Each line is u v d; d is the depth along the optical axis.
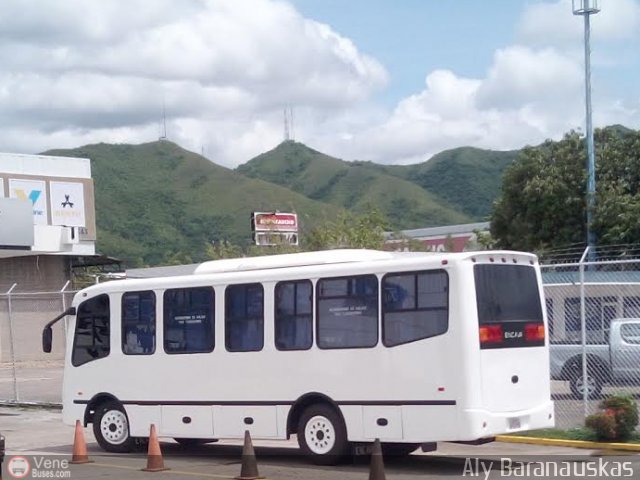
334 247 44.62
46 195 46.88
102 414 16.67
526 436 16.11
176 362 15.79
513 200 42.34
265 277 14.92
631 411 15.38
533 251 40.28
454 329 13.09
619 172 40.47
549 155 42.09
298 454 15.85
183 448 17.14
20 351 42.06
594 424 15.37
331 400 14.07
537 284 14.20
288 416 14.52
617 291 20.98
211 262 16.19
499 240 43.19
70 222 47.66
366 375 13.78
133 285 16.45
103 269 52.62
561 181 40.59
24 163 46.28
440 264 13.31
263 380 14.80
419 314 13.43
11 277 42.84
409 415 13.34
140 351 16.28
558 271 25.23
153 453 14.14
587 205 38.12
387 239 50.62
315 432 14.23
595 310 20.89
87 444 17.83
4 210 39.59
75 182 48.09
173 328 15.91
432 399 13.16
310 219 56.38
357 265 14.06
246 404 14.95
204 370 15.46
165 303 16.05
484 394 13.08
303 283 14.56
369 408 13.71
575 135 42.09
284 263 15.16
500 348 13.39
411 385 13.37
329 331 14.23
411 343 13.42
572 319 20.75
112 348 16.59
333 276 14.27
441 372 13.12
